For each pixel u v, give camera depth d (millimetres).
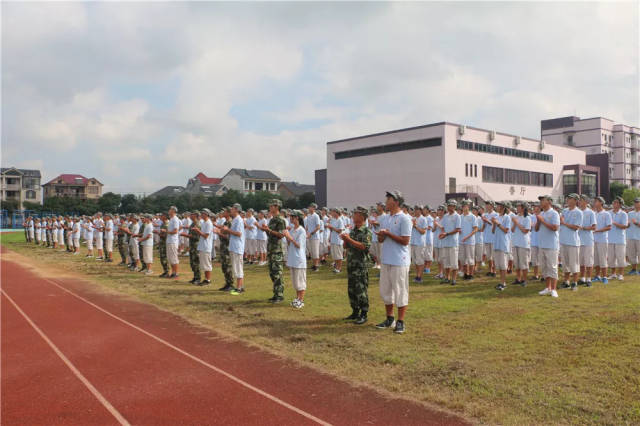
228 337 6605
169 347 6145
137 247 15266
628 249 12602
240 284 10367
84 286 11461
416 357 5531
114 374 5125
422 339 6301
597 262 11156
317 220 14594
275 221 9148
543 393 4395
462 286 10766
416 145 41469
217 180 102312
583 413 3969
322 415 4051
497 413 4008
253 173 83312
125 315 8109
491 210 13070
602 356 5371
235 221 10297
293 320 7574
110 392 4605
